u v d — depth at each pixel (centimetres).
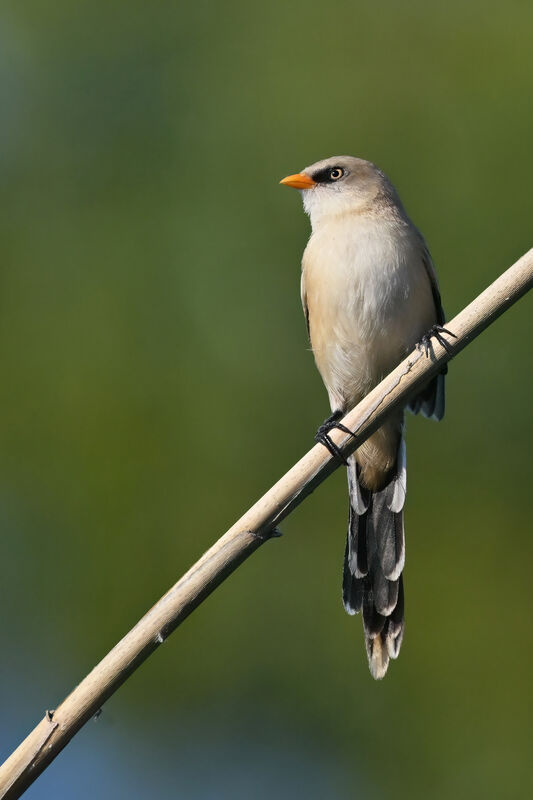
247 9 1318
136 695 1104
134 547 1123
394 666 1084
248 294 1228
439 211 1225
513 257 1197
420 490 1176
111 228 1266
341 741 1070
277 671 1107
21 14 1350
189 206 1259
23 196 1296
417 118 1248
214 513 1140
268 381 1199
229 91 1294
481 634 1091
